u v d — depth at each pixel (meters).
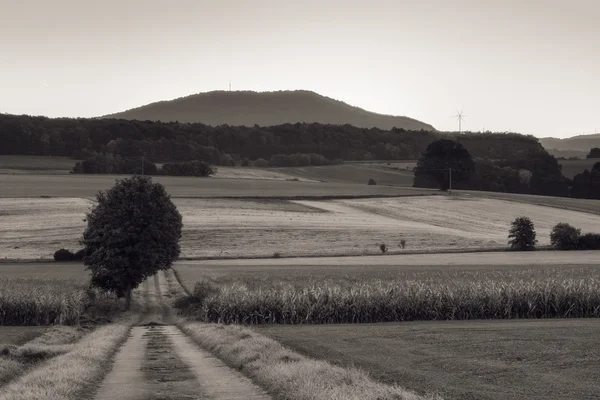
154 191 142.00
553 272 153.88
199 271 174.25
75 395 39.75
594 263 193.38
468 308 101.62
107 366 52.78
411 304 101.62
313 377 40.91
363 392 36.66
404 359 53.12
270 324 100.19
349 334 74.50
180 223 148.00
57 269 178.50
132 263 136.50
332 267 182.38
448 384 42.25
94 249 139.12
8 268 181.25
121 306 130.88
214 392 40.94
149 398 39.12
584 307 100.94
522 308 101.38
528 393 39.12
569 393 39.19
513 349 57.47
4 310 103.25
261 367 47.19
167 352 63.66
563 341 62.12
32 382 42.38
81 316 108.25
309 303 102.31
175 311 126.31
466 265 188.12
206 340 70.00
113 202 138.88
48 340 73.94
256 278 148.75
